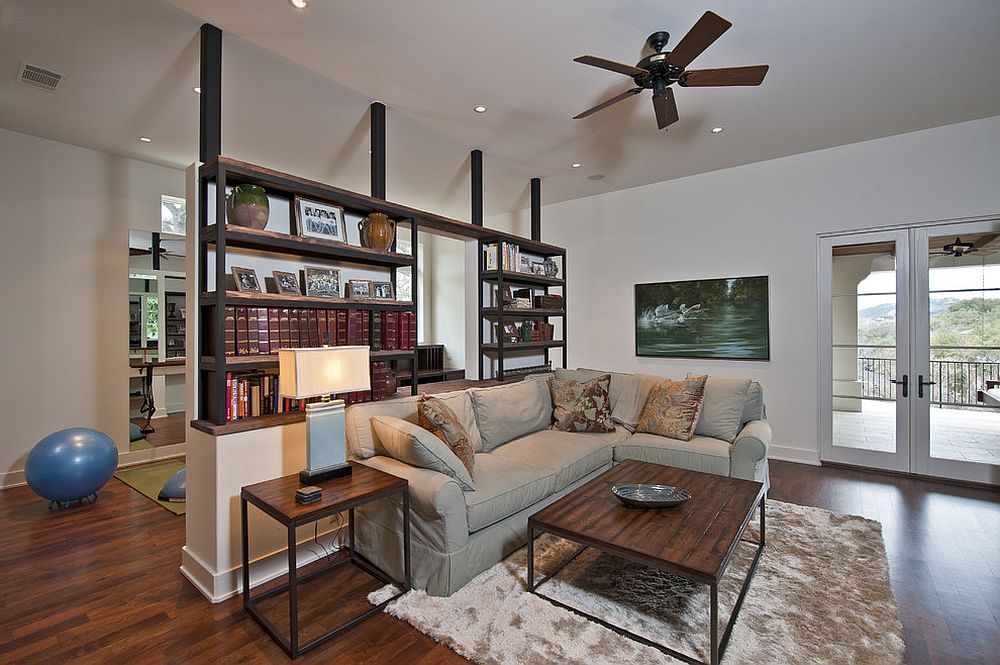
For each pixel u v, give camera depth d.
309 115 3.62
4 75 3.02
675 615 2.12
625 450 3.57
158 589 2.40
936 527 3.07
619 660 1.83
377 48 2.76
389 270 3.58
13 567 2.62
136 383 5.73
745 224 4.80
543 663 1.82
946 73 3.07
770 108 3.56
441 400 3.11
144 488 3.92
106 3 2.33
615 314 5.67
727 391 3.65
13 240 3.99
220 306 2.36
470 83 3.17
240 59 2.86
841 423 4.41
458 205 6.30
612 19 2.51
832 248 4.42
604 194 5.75
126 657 1.90
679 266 5.21
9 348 3.98
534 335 4.97
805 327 4.53
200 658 1.89
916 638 1.97
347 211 3.29
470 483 2.49
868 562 2.58
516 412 3.60
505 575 2.45
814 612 2.12
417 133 3.97
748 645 1.90
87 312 4.37
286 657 1.90
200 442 2.44
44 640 2.00
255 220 2.55
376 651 1.92
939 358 4.01
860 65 2.97
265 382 2.62
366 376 2.44
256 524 2.44
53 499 3.40
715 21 2.05
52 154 4.15
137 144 4.21
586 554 2.69
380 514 2.51
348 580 2.46
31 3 2.31
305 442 2.66
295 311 2.74
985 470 3.85
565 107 3.52
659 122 2.85
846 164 4.30
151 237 5.61
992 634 2.00
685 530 2.09
